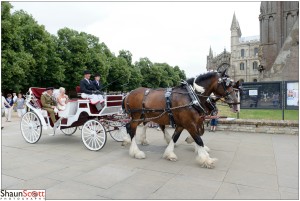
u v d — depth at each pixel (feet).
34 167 20.43
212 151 25.21
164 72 290.97
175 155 22.41
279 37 166.40
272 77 120.16
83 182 17.28
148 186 16.62
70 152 25.08
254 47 332.80
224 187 16.44
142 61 254.88
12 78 86.89
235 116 45.65
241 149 25.96
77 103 28.07
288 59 110.63
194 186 16.61
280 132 33.86
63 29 131.44
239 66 341.62
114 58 177.17
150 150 26.02
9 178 18.01
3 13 82.89
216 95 21.74
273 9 168.66
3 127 41.68
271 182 17.25
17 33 90.53
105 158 22.99
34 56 101.81
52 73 113.29
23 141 30.19
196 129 20.92
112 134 31.04
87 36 152.05
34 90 29.45
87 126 26.08
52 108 28.30
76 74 126.52
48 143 29.12
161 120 22.86
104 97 27.43
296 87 36.63
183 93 21.58
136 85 212.23
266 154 24.07
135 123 23.98
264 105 38.63
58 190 16.01
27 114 29.63
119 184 16.96
